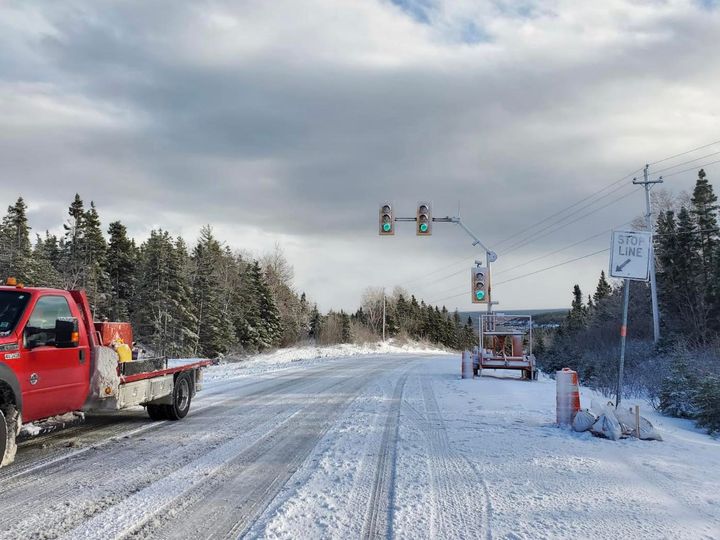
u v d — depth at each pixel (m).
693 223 47.78
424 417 10.54
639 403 13.91
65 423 7.63
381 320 95.44
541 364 32.53
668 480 6.20
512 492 5.71
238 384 16.83
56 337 6.72
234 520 4.92
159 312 45.72
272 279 74.19
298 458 7.25
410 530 4.65
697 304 44.78
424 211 23.80
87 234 51.47
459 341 127.50
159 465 6.85
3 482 6.03
